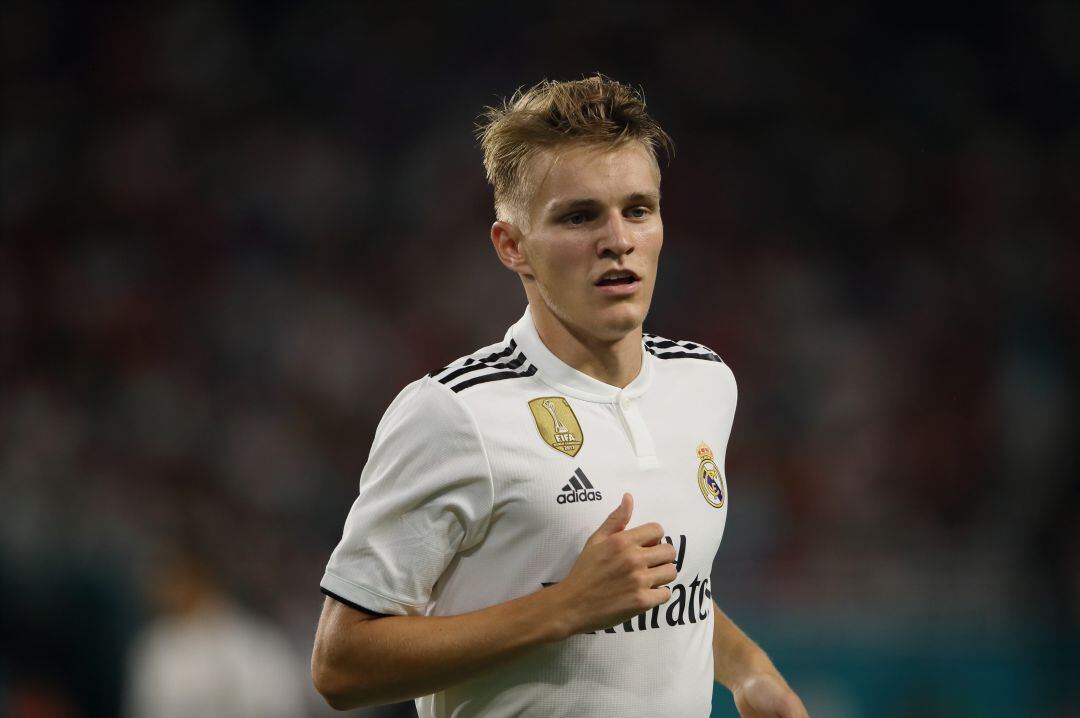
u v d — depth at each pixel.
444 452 8.34
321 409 41.78
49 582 28.09
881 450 40.06
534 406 8.63
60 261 47.12
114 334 44.22
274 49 54.62
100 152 50.97
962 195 50.94
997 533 35.38
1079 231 50.00
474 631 8.09
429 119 52.91
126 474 37.53
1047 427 41.47
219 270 46.94
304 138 51.84
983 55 55.88
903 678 28.42
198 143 51.38
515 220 8.90
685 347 9.95
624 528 8.20
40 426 39.47
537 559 8.43
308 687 27.91
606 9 55.66
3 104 52.34
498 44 54.91
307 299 45.50
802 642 28.33
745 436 39.91
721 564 34.38
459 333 44.34
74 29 54.44
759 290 46.41
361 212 49.44
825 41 55.81
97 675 27.61
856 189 51.22
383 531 8.38
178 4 55.19
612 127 8.52
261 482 38.34
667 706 8.60
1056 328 45.94
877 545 35.22
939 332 45.09
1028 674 28.86
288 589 29.09
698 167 51.12
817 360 43.00
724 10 56.22
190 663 22.08
